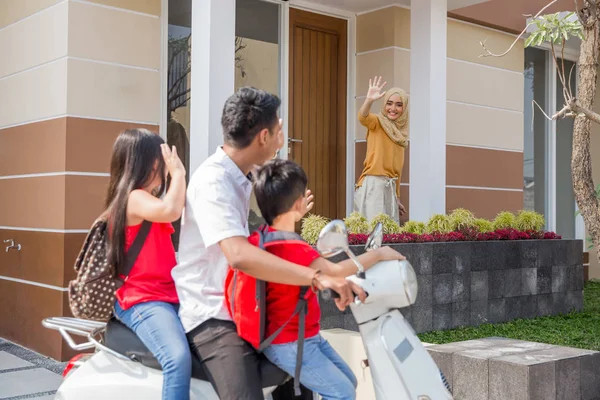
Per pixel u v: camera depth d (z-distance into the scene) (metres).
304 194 2.42
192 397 2.37
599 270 11.76
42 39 6.34
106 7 6.27
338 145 8.66
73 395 2.49
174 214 2.36
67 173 6.02
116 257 2.44
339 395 2.34
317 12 8.38
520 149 9.96
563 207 11.48
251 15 7.88
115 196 2.51
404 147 7.21
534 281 6.98
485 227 7.02
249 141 2.37
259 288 2.25
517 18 9.63
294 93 8.25
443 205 7.33
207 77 5.53
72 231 6.04
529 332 6.09
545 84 11.10
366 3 8.28
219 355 2.32
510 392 3.78
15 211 6.65
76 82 6.09
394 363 2.33
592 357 4.07
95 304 2.46
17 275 6.61
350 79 8.66
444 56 7.37
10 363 5.87
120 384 2.46
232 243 2.25
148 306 2.44
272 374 2.42
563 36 5.05
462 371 3.99
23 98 6.59
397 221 7.13
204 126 5.54
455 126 9.05
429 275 6.00
